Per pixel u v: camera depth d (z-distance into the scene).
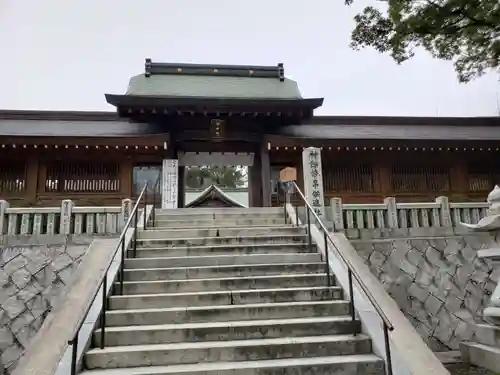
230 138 16.67
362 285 5.08
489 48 7.38
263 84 19.95
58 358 4.61
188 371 4.46
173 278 6.80
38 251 7.87
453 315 8.30
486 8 6.64
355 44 8.11
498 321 6.13
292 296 6.26
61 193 15.38
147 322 5.55
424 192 17.06
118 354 4.72
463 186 17.31
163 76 19.73
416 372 4.54
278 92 19.25
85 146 15.12
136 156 16.06
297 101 15.74
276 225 9.45
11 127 16.81
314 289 6.32
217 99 15.44
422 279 8.53
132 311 5.59
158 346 4.96
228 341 5.18
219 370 4.50
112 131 16.78
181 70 20.09
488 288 8.66
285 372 4.58
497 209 6.44
